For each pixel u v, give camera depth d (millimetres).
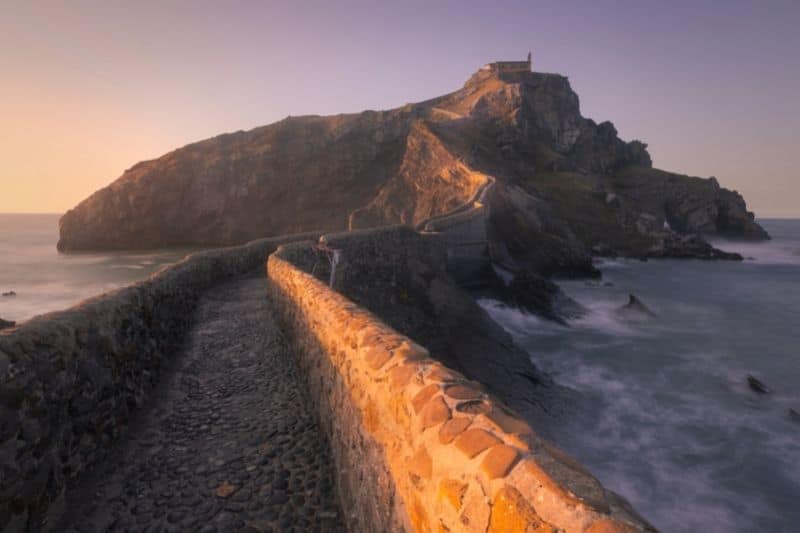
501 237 46312
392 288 26328
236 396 7320
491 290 37750
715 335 29078
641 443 15367
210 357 9281
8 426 3600
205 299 15125
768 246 92062
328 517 4438
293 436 5984
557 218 58969
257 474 5137
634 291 43969
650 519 11680
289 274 10031
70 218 84438
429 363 3182
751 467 13859
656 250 65375
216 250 19859
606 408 18172
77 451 4699
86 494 4609
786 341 27625
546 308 33812
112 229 83688
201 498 4703
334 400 5062
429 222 36500
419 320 25172
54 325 4641
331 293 6559
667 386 20406
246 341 10312
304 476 5090
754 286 48250
